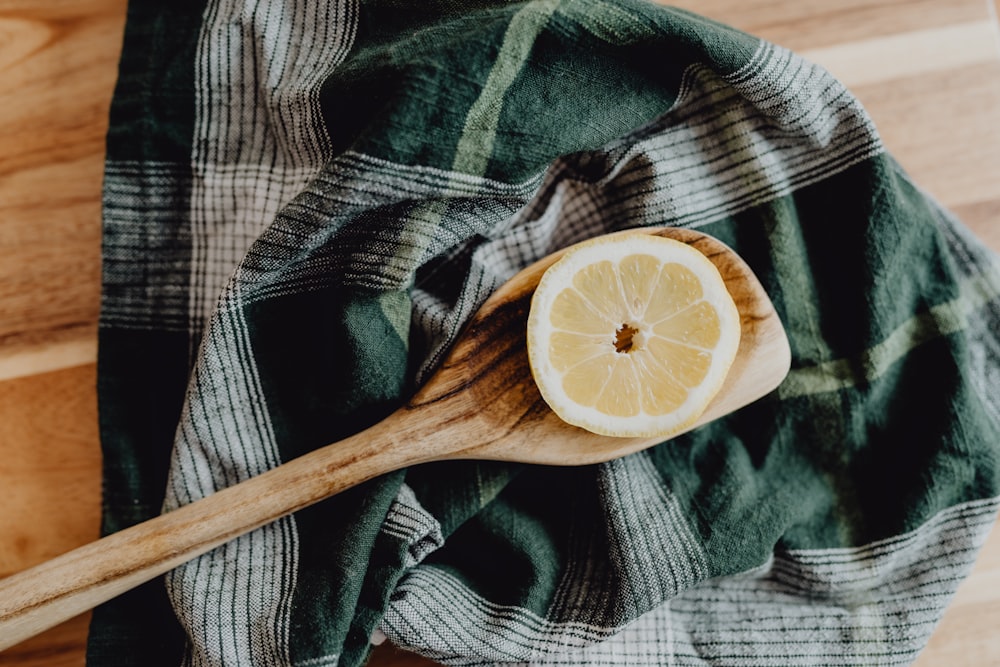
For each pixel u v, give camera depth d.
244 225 0.42
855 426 0.42
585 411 0.39
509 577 0.42
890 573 0.43
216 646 0.39
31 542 0.43
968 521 0.42
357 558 0.39
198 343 0.42
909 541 0.42
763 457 0.42
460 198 0.40
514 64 0.39
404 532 0.40
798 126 0.41
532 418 0.40
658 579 0.41
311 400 0.41
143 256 0.42
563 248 0.43
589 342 0.40
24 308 0.43
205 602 0.40
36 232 0.43
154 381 0.42
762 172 0.42
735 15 0.45
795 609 0.43
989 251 0.43
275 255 0.39
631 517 0.41
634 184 0.42
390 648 0.43
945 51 0.45
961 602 0.44
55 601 0.38
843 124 0.41
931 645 0.44
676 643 0.42
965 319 0.43
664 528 0.41
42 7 0.44
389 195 0.39
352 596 0.39
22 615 0.38
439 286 0.43
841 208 0.42
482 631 0.41
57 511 0.43
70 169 0.44
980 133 0.45
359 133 0.40
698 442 0.42
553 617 0.41
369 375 0.40
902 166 0.45
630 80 0.40
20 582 0.38
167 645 0.41
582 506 0.42
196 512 0.39
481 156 0.39
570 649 0.41
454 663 0.42
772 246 0.42
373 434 0.40
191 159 0.42
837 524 0.43
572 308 0.40
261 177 0.42
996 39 0.45
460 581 0.41
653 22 0.39
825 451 0.43
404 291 0.40
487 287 0.41
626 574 0.41
